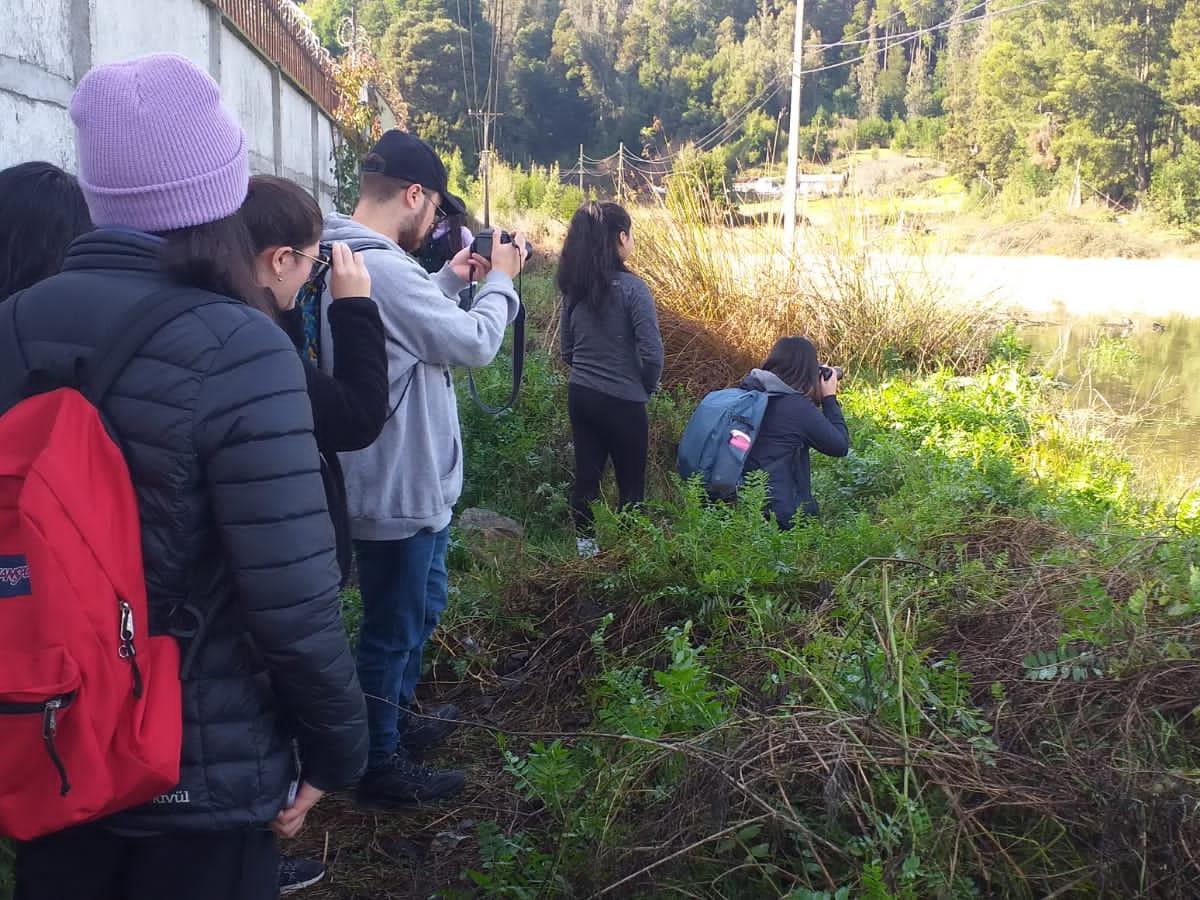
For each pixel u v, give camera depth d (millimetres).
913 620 3107
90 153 1684
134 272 1667
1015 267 27281
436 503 2898
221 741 1645
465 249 3150
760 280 9703
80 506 1479
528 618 3986
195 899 1670
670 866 2273
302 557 1617
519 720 3498
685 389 8398
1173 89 53781
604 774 2543
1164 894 2121
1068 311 19344
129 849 1682
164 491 1584
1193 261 33656
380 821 3018
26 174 2146
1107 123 54125
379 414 2266
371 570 2967
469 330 2848
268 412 1608
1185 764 2381
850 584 3471
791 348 4941
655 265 9477
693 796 2334
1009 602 3160
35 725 1462
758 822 2256
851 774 2299
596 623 3742
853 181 11953
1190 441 8297
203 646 1644
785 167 19344
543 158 72250
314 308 2721
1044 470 6688
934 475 5727
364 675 2988
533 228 22703
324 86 12422
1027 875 2201
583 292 4965
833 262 10305
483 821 2943
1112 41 54469
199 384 1589
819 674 2695
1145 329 16594
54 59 4066
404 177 2986
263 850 1749
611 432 5062
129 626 1519
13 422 1542
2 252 2102
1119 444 7914
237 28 7918
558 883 2361
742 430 4738
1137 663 2590
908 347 9961
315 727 1689
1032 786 2322
